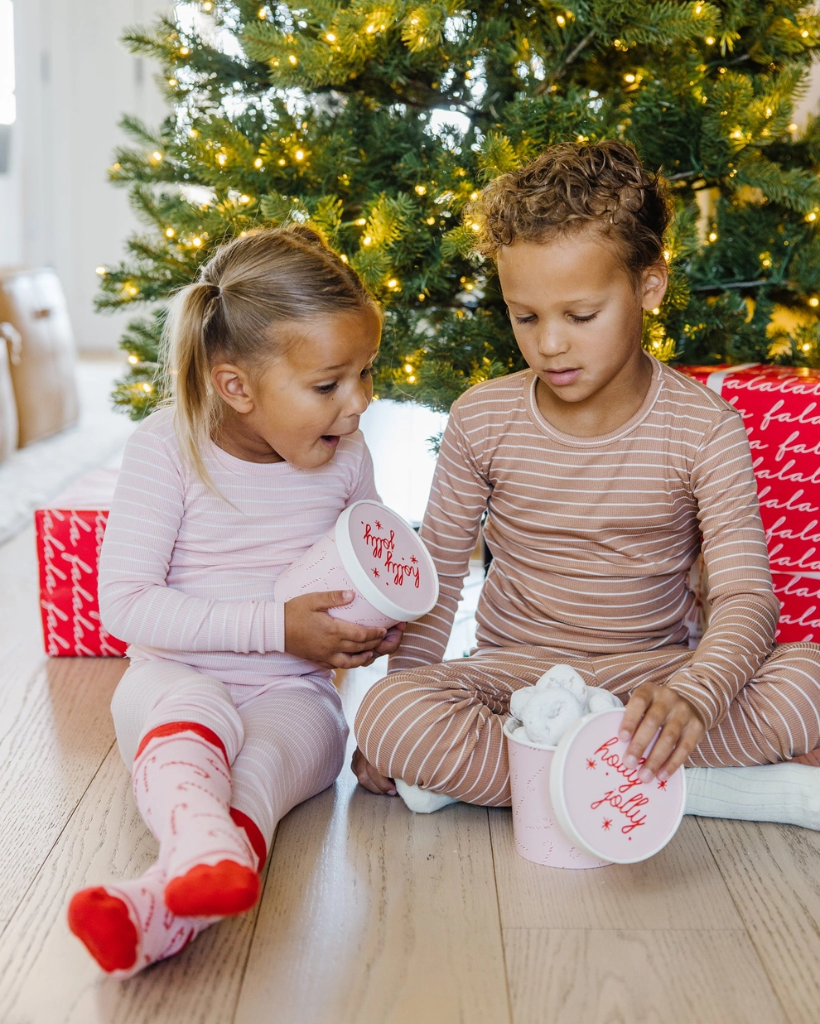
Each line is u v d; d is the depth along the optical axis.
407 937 0.89
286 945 0.88
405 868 1.01
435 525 1.26
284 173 1.63
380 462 1.87
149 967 0.85
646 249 1.06
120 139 5.05
